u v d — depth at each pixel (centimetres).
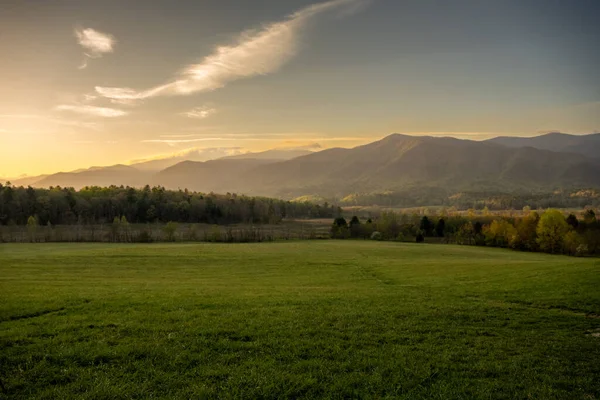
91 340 1703
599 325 2036
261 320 2081
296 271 5244
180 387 1328
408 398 1275
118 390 1282
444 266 5266
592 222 13438
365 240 14000
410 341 1794
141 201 19788
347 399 1285
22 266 5247
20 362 1466
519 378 1418
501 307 2436
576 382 1388
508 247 11612
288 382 1364
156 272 5069
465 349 1695
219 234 13175
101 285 3491
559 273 3506
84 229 15375
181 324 1967
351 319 2131
